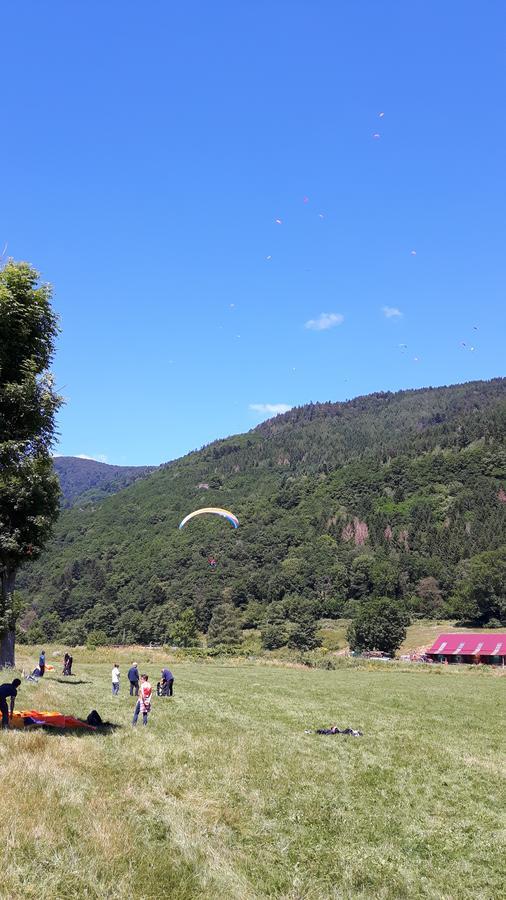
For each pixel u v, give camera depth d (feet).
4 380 66.18
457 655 354.74
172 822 38.17
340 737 70.28
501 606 433.89
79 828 34.12
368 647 362.53
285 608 463.01
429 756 63.36
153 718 73.36
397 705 106.01
